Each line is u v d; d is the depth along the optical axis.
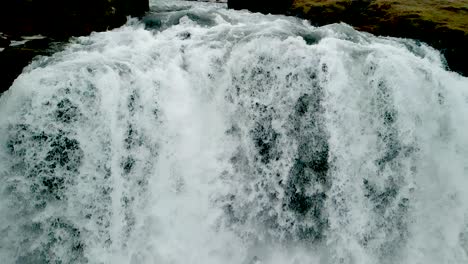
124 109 7.34
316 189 7.95
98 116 7.05
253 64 8.30
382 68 8.15
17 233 6.67
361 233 7.78
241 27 10.16
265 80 8.28
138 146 7.46
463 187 8.32
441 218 8.14
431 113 8.41
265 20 12.75
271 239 7.90
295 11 14.27
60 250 6.75
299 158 8.06
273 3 14.83
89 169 6.93
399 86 8.13
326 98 8.08
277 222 7.96
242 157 8.07
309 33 10.22
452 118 8.59
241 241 7.80
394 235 7.92
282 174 8.06
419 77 8.41
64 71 7.10
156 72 7.92
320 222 7.91
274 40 8.47
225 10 14.25
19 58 7.88
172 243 7.43
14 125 6.71
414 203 8.06
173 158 7.70
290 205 8.01
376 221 7.88
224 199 7.86
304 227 7.93
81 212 6.85
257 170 8.05
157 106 7.72
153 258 7.29
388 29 12.00
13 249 6.65
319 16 13.54
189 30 10.03
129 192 7.32
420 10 12.44
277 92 8.22
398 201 7.99
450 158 8.41
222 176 7.91
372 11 13.10
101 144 7.05
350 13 13.27
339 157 7.91
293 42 8.34
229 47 8.64
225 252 7.70
